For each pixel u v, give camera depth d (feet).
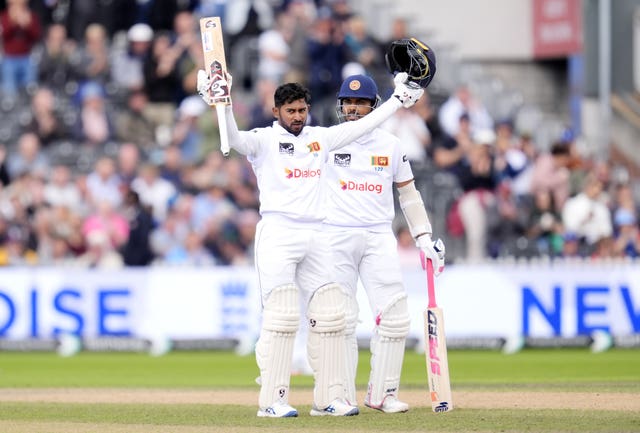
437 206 211.82
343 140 98.53
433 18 270.87
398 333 100.32
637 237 204.03
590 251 194.29
